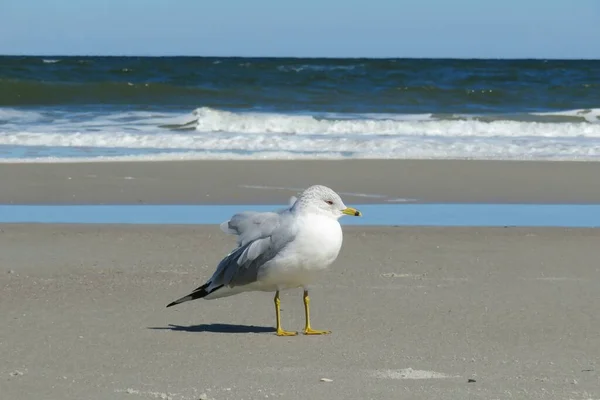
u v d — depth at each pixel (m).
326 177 20.27
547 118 34.75
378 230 14.42
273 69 56.44
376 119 33.12
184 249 12.86
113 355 7.66
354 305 9.74
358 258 12.30
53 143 25.78
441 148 25.55
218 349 7.91
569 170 21.69
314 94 42.75
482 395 6.49
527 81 52.34
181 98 40.50
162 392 6.53
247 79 49.66
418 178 20.33
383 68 58.72
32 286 10.48
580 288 10.64
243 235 8.52
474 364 7.44
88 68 54.66
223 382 6.80
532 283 10.88
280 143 26.06
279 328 8.55
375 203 17.48
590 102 42.50
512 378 6.99
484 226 14.91
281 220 8.38
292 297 10.18
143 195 17.98
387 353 7.80
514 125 30.36
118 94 40.62
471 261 12.18
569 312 9.46
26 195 17.83
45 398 6.38
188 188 18.77
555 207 17.38
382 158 23.39
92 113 33.66
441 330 8.67
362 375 7.05
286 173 20.73
